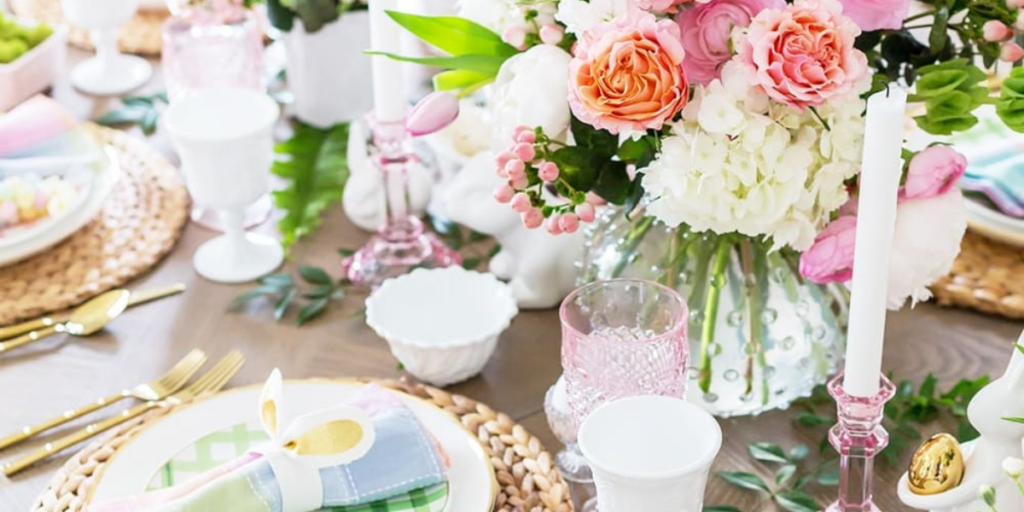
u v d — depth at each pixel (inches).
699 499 29.5
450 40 37.6
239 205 47.1
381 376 41.8
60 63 63.1
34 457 37.6
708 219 32.4
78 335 44.3
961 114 32.6
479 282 42.6
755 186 31.5
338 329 44.4
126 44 67.5
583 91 30.8
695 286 37.5
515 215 44.4
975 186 45.5
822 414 39.0
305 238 50.6
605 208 40.5
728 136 31.4
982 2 33.4
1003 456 29.0
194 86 56.9
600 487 29.1
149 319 45.3
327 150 55.0
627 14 30.8
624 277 38.6
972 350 41.9
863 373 29.5
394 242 47.5
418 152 55.6
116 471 34.9
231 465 33.6
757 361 37.7
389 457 33.8
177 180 54.0
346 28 55.5
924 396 38.5
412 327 42.3
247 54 57.2
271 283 46.6
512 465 36.0
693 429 29.6
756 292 37.3
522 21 35.0
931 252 32.3
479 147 50.7
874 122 27.3
